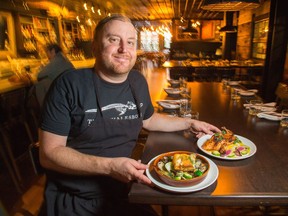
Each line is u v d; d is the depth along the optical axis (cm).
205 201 83
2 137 240
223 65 549
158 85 660
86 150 116
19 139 278
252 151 113
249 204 83
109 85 115
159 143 127
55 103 109
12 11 319
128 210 113
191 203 84
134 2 648
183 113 173
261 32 552
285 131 143
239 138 128
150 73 909
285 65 452
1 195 203
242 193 83
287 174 95
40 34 398
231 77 547
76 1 545
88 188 112
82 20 626
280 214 159
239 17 736
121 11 814
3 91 273
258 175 95
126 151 123
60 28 486
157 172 90
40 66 360
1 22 295
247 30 655
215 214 166
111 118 115
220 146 114
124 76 117
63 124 109
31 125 304
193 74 556
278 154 113
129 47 113
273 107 191
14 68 308
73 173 105
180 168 91
